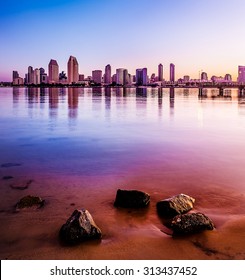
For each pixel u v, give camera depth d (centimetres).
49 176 636
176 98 4959
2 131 1309
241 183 590
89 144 1007
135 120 1748
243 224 406
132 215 441
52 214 441
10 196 516
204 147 949
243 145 984
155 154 848
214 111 2403
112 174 652
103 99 4434
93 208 467
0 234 380
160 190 550
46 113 2167
